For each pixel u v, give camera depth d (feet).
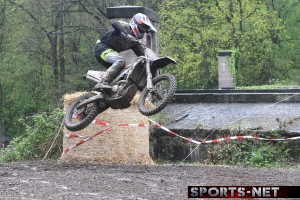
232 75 107.14
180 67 140.15
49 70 168.45
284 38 164.96
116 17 67.10
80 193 31.65
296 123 57.93
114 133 53.78
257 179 38.70
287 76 160.97
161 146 60.39
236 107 65.05
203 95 67.92
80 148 54.34
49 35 155.74
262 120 59.98
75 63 157.79
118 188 33.83
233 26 143.54
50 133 62.54
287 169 47.42
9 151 62.75
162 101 37.86
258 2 151.02
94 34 152.05
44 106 174.09
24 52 156.66
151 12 69.41
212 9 144.25
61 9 145.18
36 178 37.60
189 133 59.52
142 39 40.65
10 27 164.66
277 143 55.88
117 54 40.47
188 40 146.10
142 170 44.68
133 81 38.96
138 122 53.93
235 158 55.88
